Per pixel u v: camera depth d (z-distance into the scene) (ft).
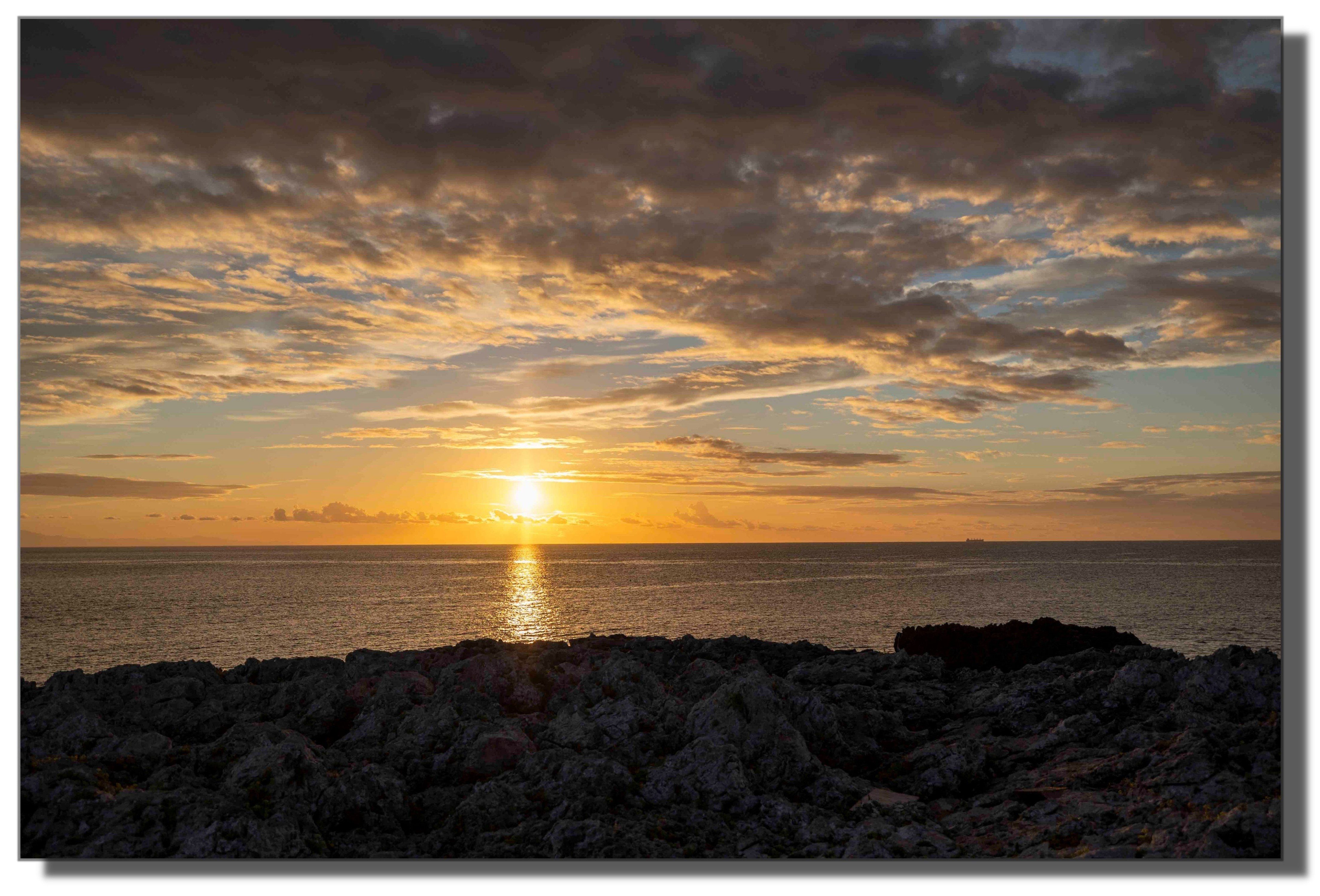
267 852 26.37
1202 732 32.94
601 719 38.81
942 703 46.75
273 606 294.05
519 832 28.50
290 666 53.52
